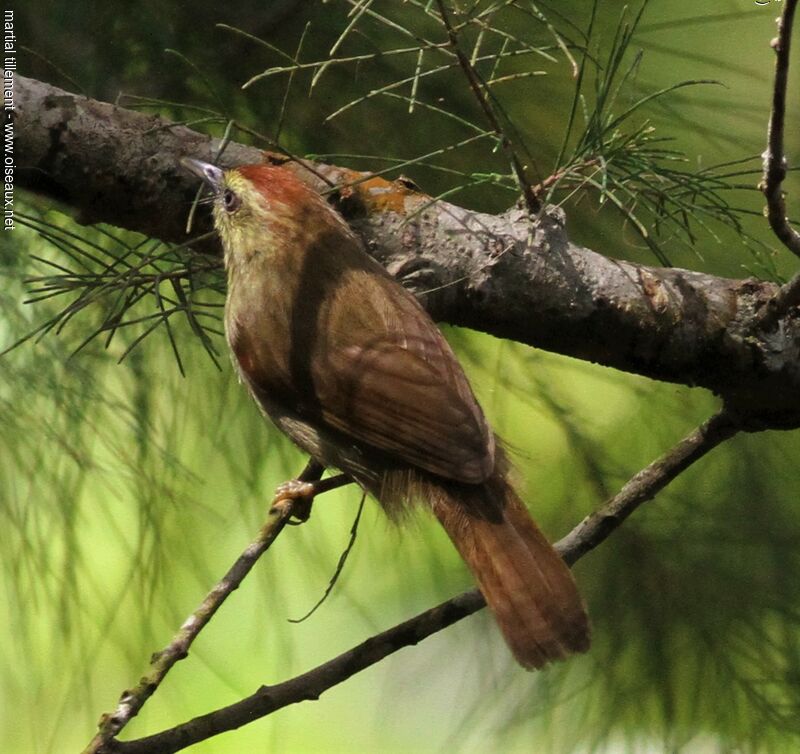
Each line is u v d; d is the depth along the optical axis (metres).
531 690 9.46
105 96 8.66
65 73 8.54
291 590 12.03
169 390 9.27
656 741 9.40
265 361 8.37
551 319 7.85
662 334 7.74
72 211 8.09
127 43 8.70
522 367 9.77
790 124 9.75
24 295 8.79
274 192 8.39
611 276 7.80
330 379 8.08
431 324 8.04
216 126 8.83
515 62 8.90
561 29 8.98
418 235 8.09
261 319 8.38
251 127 8.81
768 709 9.08
